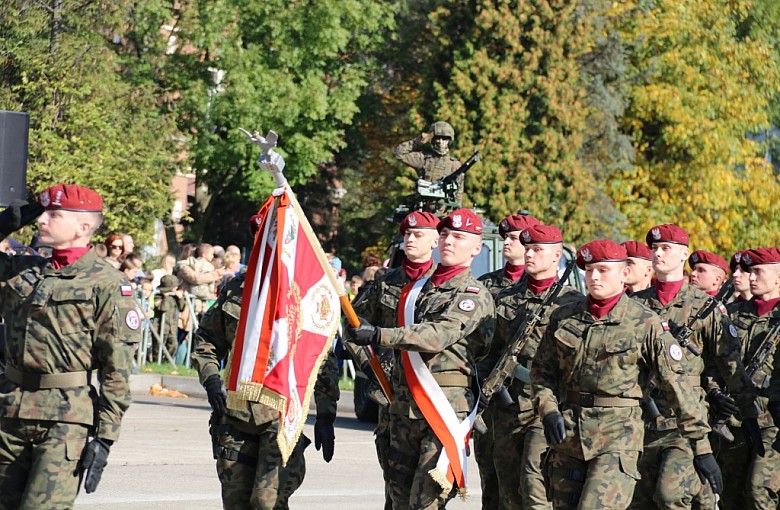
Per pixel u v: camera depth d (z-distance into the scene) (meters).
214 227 132.62
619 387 23.16
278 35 113.12
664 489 26.23
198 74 115.19
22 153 36.53
